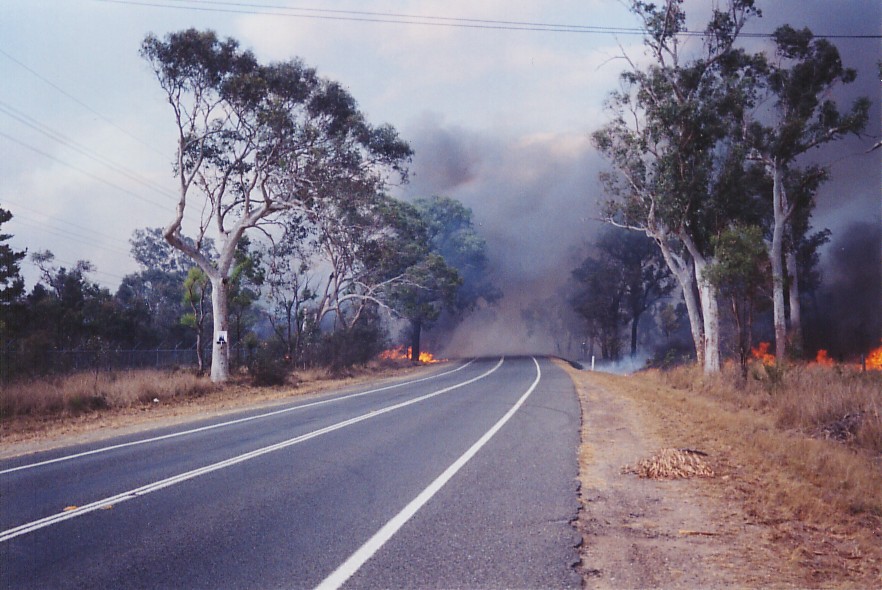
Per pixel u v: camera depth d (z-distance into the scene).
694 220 28.62
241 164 32.25
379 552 6.39
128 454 12.59
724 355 32.19
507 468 10.45
